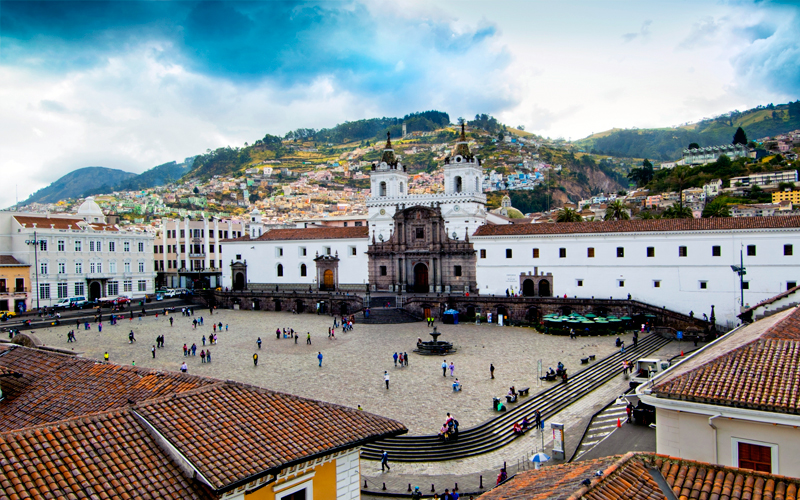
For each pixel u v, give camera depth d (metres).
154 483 16.50
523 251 99.31
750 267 81.12
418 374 59.28
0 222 109.88
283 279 125.75
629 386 53.75
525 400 49.50
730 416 21.09
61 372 26.08
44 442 16.55
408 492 34.50
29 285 107.25
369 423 22.58
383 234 116.31
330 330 82.06
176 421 19.06
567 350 69.62
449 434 41.50
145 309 111.44
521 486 18.70
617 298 90.75
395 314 96.00
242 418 20.36
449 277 107.56
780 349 23.62
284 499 18.97
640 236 88.88
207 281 151.88
